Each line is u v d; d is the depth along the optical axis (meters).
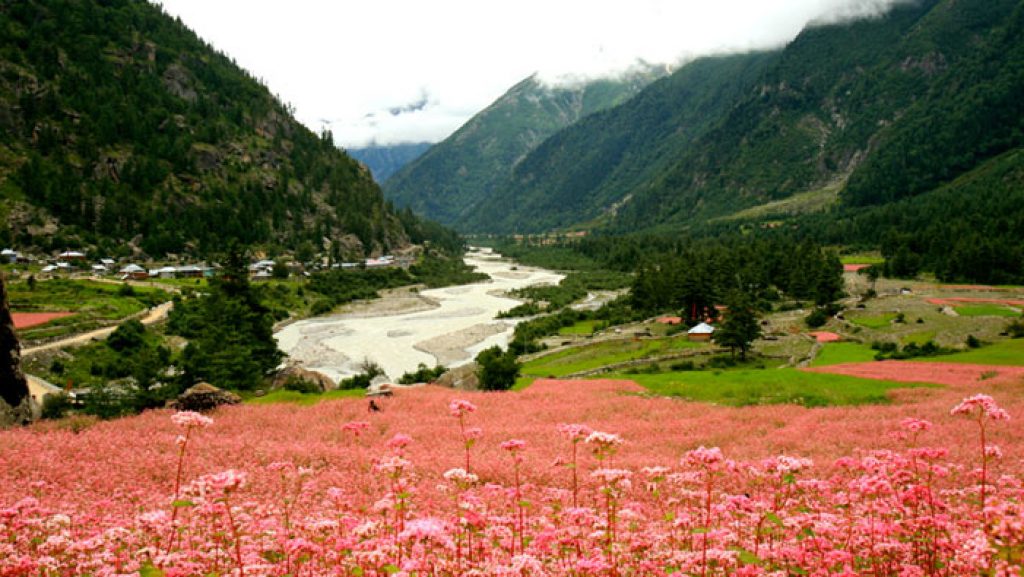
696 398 46.69
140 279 157.00
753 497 15.05
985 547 6.53
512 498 12.48
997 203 180.62
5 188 179.50
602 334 106.06
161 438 27.52
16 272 139.50
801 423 34.00
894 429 30.03
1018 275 129.62
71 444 25.38
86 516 13.80
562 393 48.16
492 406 41.31
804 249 157.00
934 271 148.62
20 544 11.29
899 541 10.03
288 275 185.38
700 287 104.12
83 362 78.38
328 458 24.39
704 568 8.76
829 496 14.18
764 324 104.19
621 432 33.06
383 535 10.34
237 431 31.42
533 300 164.88
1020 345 66.56
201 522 12.50
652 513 15.94
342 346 109.75
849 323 95.81
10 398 32.59
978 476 18.94
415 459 24.33
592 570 8.86
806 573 9.45
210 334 53.38
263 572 8.85
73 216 186.38
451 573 8.73
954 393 41.78
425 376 70.62
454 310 155.50
